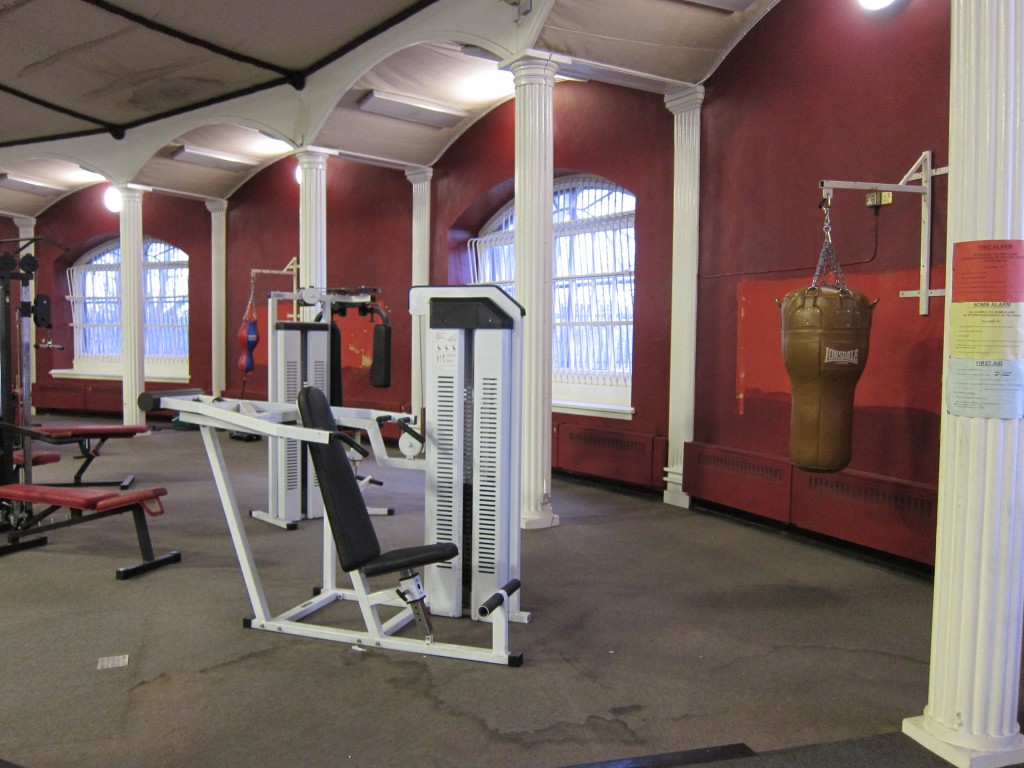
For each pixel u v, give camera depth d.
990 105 2.24
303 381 5.30
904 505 4.12
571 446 6.81
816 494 4.64
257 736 2.45
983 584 2.30
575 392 7.27
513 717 2.58
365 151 7.82
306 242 7.43
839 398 3.79
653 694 2.76
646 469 6.12
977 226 2.27
